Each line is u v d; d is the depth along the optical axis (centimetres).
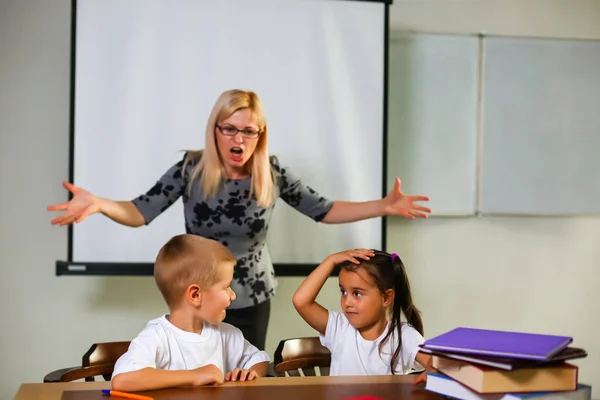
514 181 398
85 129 349
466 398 153
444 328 399
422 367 218
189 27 355
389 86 387
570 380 151
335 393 166
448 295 398
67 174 365
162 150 355
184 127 356
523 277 405
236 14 358
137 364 174
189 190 336
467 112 393
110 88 351
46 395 163
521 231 404
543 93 400
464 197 394
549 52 399
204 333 200
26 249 363
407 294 221
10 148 360
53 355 366
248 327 328
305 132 364
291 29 362
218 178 334
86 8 348
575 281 410
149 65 353
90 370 222
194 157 341
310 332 384
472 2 396
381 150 370
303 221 366
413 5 391
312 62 364
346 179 367
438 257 396
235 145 333
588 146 404
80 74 348
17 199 362
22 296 363
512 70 397
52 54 363
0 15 357
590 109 404
